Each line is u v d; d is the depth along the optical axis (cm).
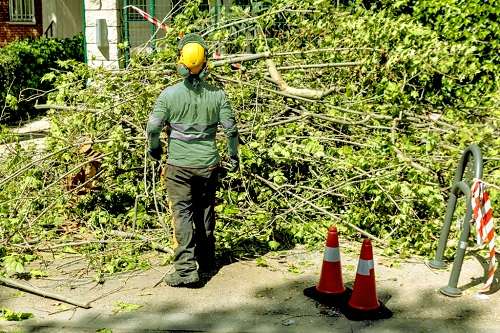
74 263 698
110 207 838
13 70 1520
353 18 965
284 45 1024
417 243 731
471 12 1145
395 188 740
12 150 967
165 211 816
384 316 565
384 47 925
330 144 895
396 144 834
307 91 879
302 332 533
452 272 615
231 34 989
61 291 621
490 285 621
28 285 617
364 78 960
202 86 617
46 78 937
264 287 630
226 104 628
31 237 767
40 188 837
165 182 632
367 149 852
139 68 894
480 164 614
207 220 653
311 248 745
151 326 544
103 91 877
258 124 847
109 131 823
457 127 898
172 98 610
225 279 650
